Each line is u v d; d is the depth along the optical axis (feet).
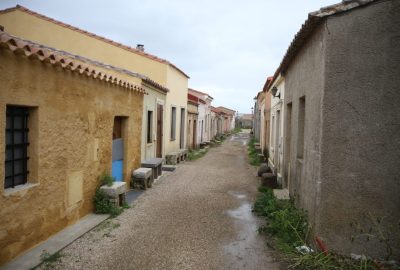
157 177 40.06
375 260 16.56
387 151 16.43
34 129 17.66
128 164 32.63
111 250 18.37
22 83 16.24
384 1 16.16
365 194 16.67
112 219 23.58
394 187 16.46
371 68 16.40
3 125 15.14
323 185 16.98
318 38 17.92
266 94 63.82
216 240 20.29
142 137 39.17
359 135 16.61
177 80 60.75
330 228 16.97
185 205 28.07
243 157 67.41
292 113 28.02
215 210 26.78
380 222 16.57
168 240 20.11
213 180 39.99
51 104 18.67
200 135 92.22
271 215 23.25
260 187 34.47
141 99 35.83
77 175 21.95
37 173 17.84
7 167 16.48
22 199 16.67
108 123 26.78
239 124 268.82
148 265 16.78
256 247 19.29
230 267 16.76
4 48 14.80
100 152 25.39
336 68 16.63
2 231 15.46
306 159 20.47
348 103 16.62
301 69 23.44
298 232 19.62
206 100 98.12
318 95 17.63
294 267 16.60
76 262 16.72
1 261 15.53
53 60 18.11
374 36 16.31
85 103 22.63
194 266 16.80
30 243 17.51
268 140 57.47
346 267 15.79
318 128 17.43
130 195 30.81
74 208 21.80
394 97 16.30
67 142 20.56
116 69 36.55
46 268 15.84
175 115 60.34
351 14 16.43
